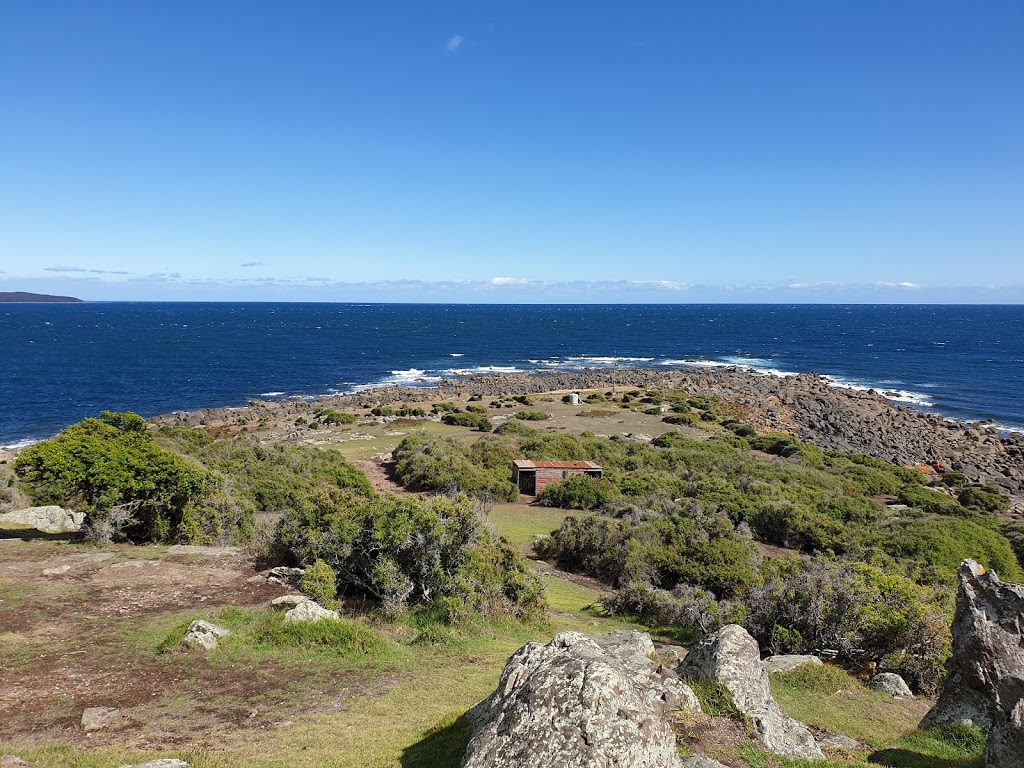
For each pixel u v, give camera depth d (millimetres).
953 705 11414
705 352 148625
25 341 145375
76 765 8117
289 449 41125
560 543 27078
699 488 36250
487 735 7309
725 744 9359
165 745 9273
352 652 13617
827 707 12820
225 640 13453
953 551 26422
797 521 30078
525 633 16609
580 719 6832
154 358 120062
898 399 89500
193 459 30297
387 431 58500
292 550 19062
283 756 9000
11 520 23703
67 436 23016
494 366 122562
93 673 11820
